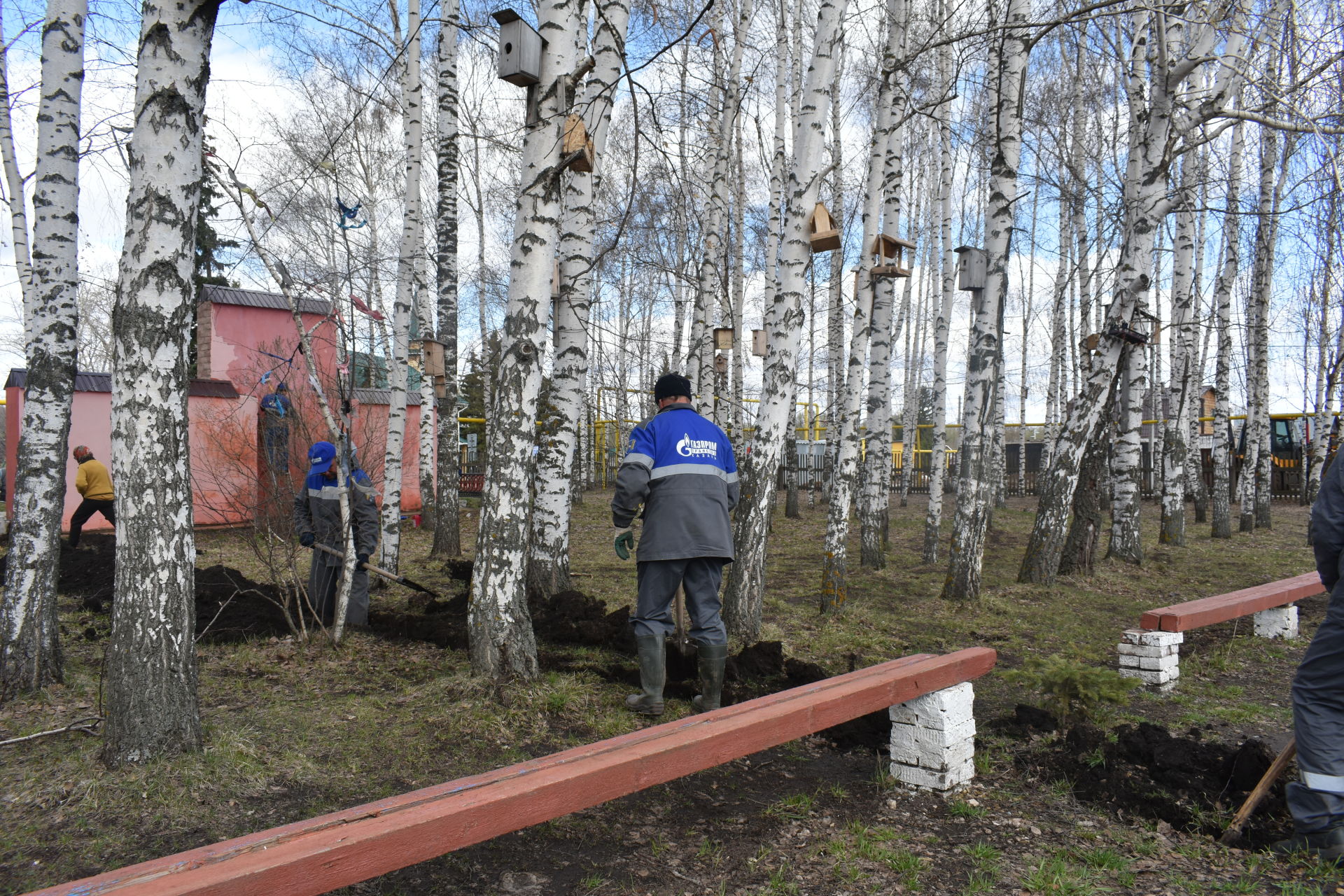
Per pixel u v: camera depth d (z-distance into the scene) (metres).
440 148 10.73
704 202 15.47
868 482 10.99
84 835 2.94
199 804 3.18
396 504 8.81
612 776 2.44
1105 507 20.72
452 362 10.95
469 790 2.28
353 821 2.07
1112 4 6.82
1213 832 3.20
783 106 12.66
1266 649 6.55
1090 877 2.85
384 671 5.21
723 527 4.50
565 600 6.57
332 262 8.21
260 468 7.34
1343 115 6.16
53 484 4.61
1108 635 7.20
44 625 4.55
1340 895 2.69
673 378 4.77
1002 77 8.46
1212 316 15.59
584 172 4.79
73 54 4.79
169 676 3.47
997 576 10.29
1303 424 23.36
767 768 3.91
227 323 13.67
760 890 2.74
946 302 13.98
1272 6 7.95
